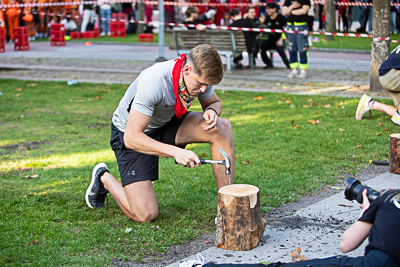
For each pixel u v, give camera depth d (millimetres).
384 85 6348
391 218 2613
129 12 26641
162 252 3732
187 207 4555
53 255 3637
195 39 13008
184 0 23250
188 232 4043
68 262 3545
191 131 4145
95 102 9734
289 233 4020
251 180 5234
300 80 11367
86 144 6898
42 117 8516
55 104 9539
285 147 6387
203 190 4992
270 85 10977
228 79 11875
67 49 19281
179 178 5379
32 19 22953
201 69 3473
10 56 16703
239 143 6625
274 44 13375
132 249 3764
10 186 5184
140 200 4137
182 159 3625
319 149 6258
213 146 4133
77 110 9055
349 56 16031
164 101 3770
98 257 3631
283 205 4637
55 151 6547
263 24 13781
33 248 3744
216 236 3785
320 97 9359
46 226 4152
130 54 17172
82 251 3729
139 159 4102
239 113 8430
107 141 7043
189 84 3605
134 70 13453
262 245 3816
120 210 4531
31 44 21594
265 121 7789
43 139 7129
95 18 24938
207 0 22562
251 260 3572
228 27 12555
